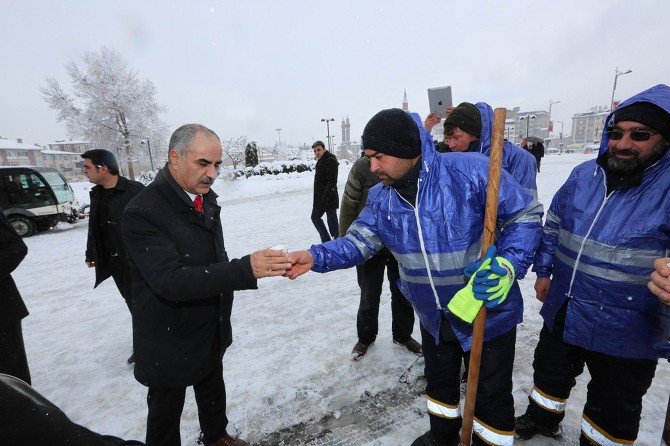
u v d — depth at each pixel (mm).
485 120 2139
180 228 1431
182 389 1579
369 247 1630
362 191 2662
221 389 1781
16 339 1810
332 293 3938
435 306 1463
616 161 1314
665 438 1659
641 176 1317
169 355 1462
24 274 5629
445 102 2801
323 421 2039
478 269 1259
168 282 1274
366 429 1957
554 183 11500
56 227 10656
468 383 1421
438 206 1342
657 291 1125
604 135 1414
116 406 2320
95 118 26516
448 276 1393
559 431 1821
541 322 2947
